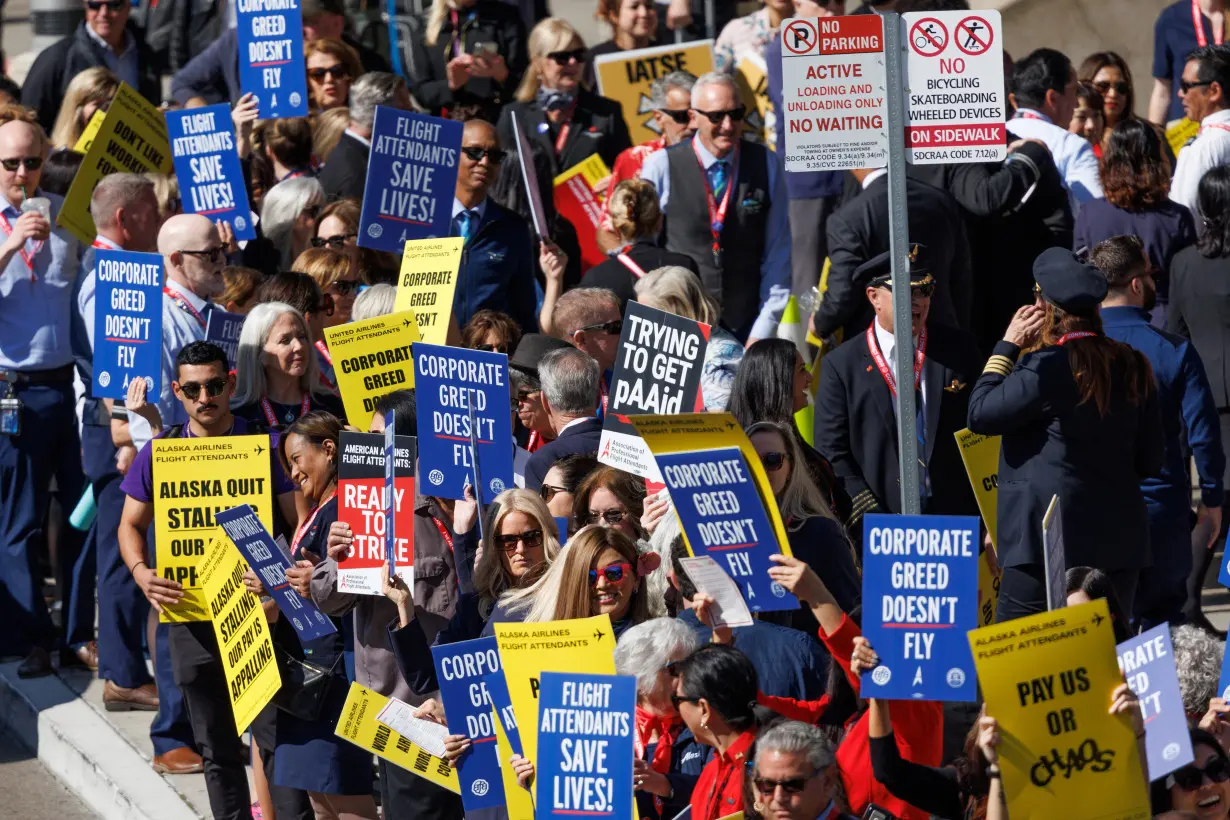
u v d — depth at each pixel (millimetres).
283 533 27750
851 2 55438
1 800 32875
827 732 19125
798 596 18859
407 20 49125
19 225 35656
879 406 29062
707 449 18797
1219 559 37531
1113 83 42531
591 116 44312
